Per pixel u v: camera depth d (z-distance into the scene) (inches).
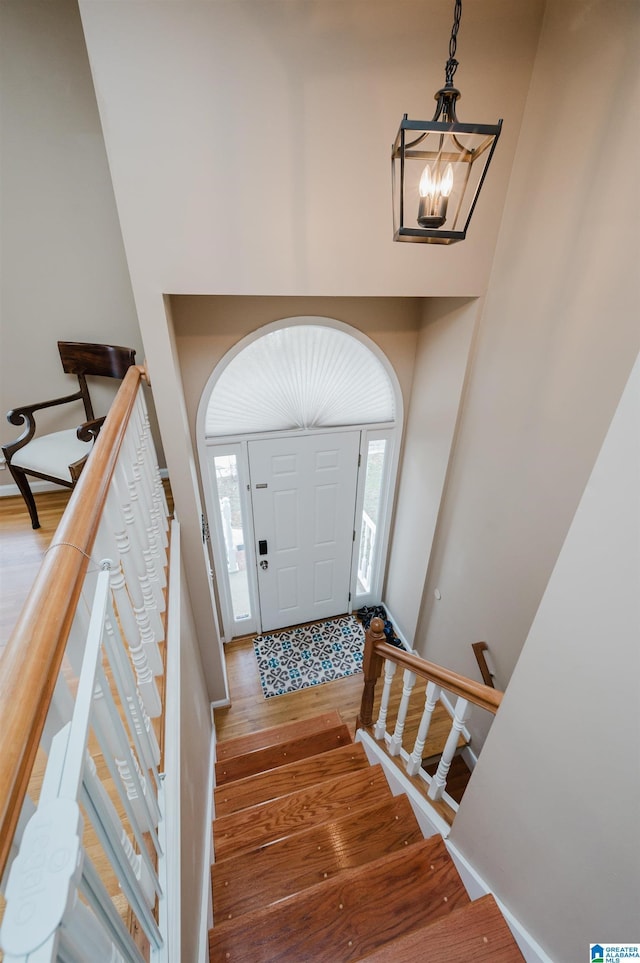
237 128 63.0
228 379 106.0
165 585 72.7
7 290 94.7
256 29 57.8
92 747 45.4
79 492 34.6
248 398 110.4
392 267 79.2
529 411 78.8
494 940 43.9
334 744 101.7
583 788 34.0
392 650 69.7
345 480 131.8
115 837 24.2
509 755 43.3
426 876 54.0
